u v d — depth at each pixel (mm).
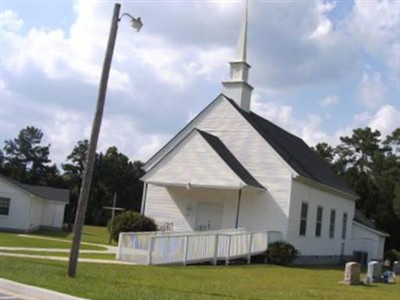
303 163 37094
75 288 12820
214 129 34156
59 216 56188
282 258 29766
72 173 91875
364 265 44250
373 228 47750
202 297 13008
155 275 17500
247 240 28000
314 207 35750
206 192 32781
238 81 35250
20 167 97438
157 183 31359
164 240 22594
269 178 32000
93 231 54750
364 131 78938
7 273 14492
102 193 87500
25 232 44188
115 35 16172
